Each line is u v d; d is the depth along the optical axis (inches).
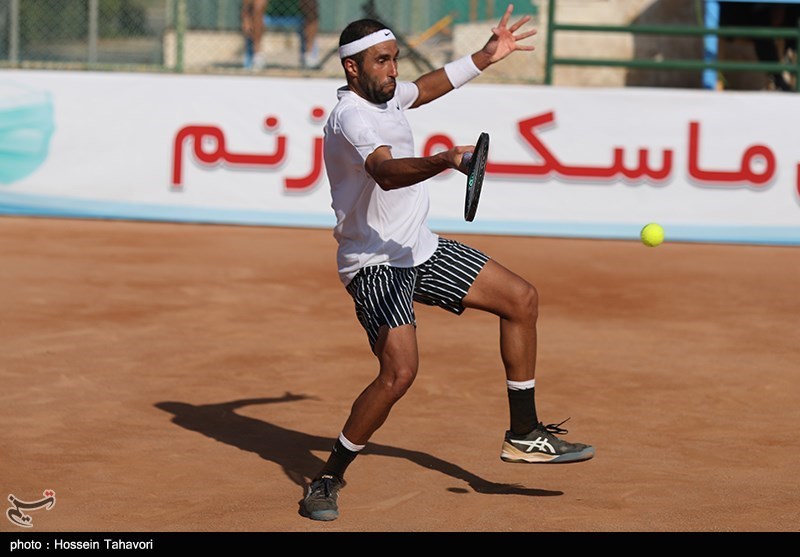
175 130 1435.8
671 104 1409.9
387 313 476.1
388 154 447.5
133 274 1106.7
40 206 1444.4
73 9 1633.9
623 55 1788.9
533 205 1425.9
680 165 1414.9
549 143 1416.1
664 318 971.9
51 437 585.3
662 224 1421.0
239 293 1029.2
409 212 490.9
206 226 1433.3
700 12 1775.3
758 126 1412.4
